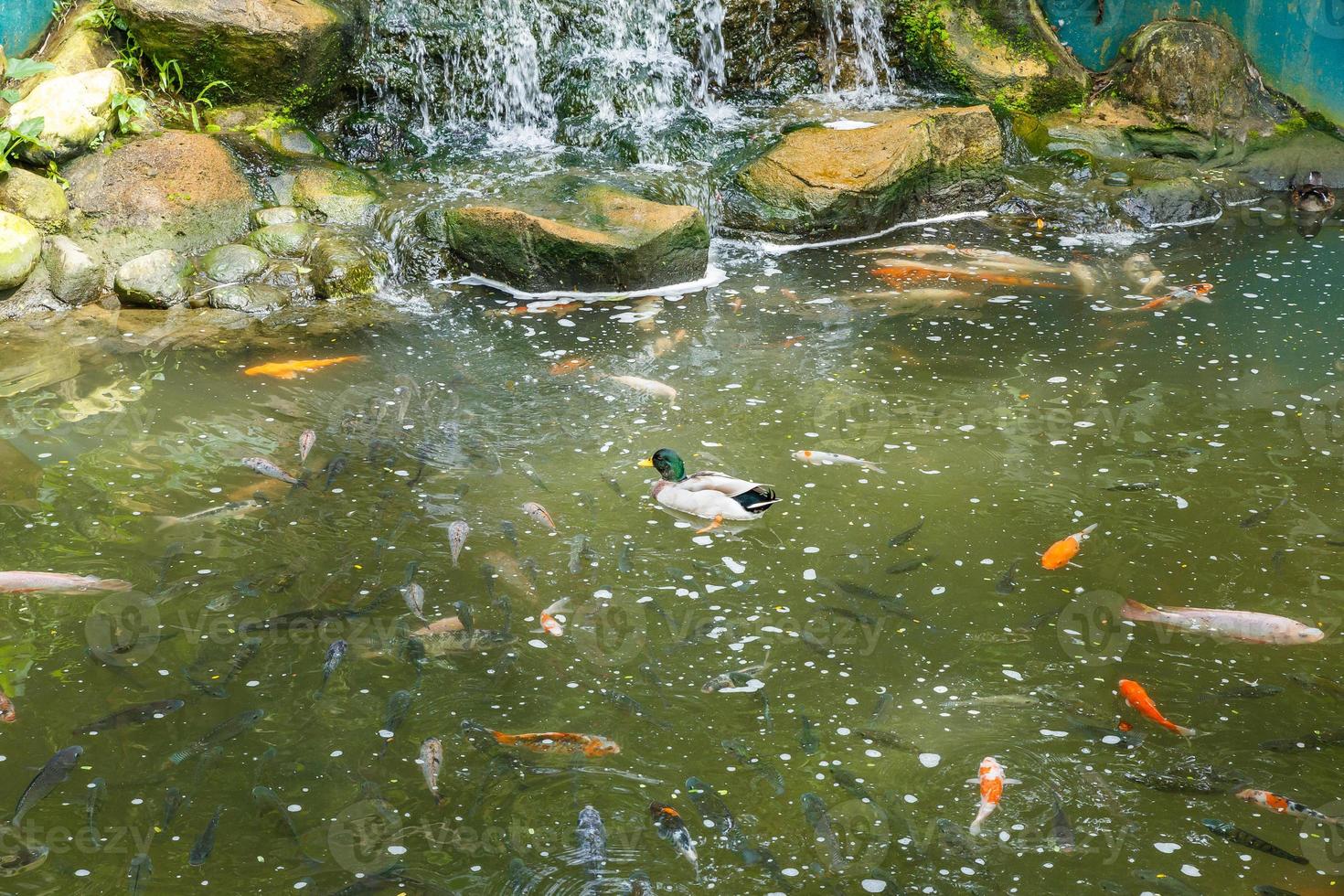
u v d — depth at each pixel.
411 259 7.95
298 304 7.52
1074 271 8.22
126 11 8.09
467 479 5.40
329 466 5.45
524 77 9.64
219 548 4.80
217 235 7.86
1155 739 3.82
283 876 3.27
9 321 7.13
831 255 8.60
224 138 8.21
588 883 3.25
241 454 5.57
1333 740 3.82
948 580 4.66
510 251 7.78
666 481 5.30
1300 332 7.11
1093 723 3.89
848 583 4.62
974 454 5.66
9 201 7.37
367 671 4.11
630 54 9.85
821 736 3.83
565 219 7.94
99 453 5.56
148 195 7.64
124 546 4.80
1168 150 10.16
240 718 3.86
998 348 6.92
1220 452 5.67
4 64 8.01
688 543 4.89
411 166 8.85
